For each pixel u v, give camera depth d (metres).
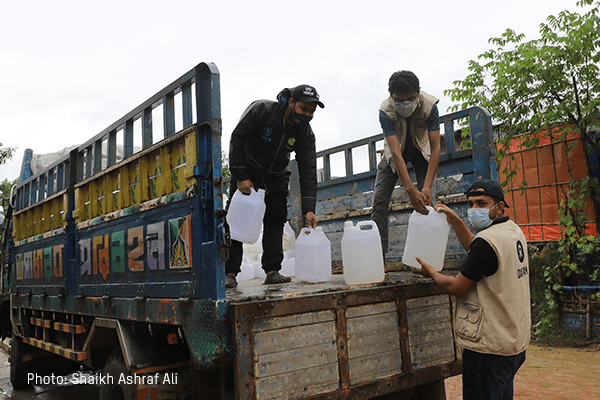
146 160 2.78
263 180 3.24
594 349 6.04
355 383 2.39
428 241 2.92
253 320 2.07
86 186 3.60
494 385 2.30
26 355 5.17
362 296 2.50
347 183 4.62
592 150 6.82
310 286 2.90
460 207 3.48
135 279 2.81
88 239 3.47
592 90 6.39
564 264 6.73
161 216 2.56
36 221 4.72
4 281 5.93
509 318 2.29
